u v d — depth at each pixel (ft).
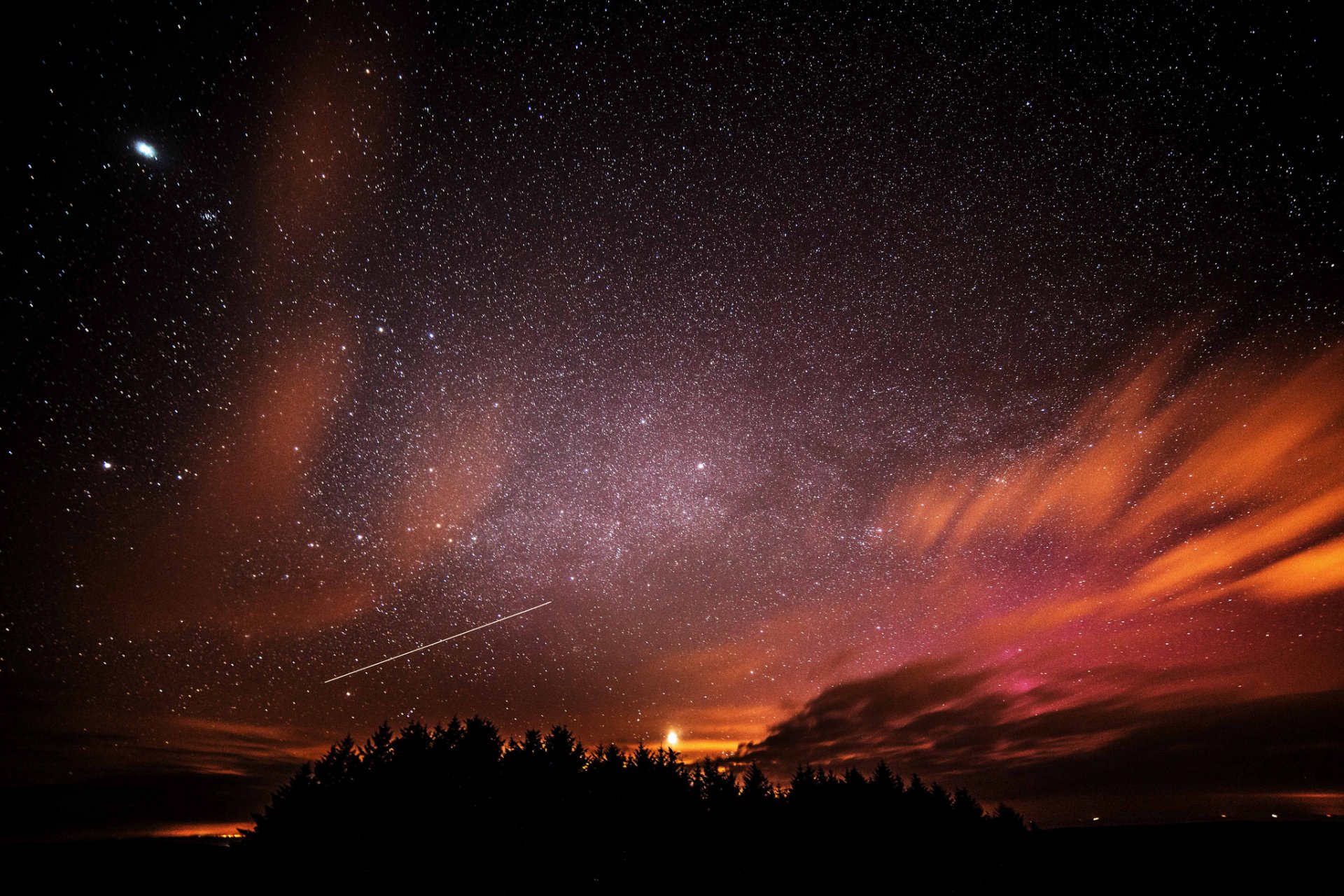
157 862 19.40
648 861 18.40
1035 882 22.40
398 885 15.87
